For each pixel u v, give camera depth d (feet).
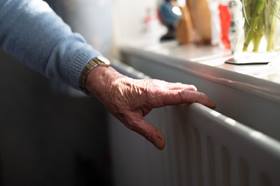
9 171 4.22
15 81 4.08
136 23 4.10
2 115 4.12
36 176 4.26
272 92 1.59
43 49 2.22
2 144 4.17
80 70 2.11
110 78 2.07
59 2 3.58
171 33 3.84
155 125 2.36
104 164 4.27
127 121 2.02
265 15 2.02
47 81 4.10
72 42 2.21
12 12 2.26
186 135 1.99
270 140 1.32
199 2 3.02
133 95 1.99
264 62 2.01
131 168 3.22
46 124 4.19
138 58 3.48
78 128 4.22
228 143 1.55
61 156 4.27
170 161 2.22
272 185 1.34
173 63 2.55
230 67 1.97
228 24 2.55
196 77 2.31
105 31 3.81
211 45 3.04
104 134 4.24
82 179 4.27
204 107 1.78
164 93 1.92
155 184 2.57
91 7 3.67
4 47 2.36
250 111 1.82
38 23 2.24
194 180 1.98
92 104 4.18
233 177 1.61
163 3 3.94
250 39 2.05
